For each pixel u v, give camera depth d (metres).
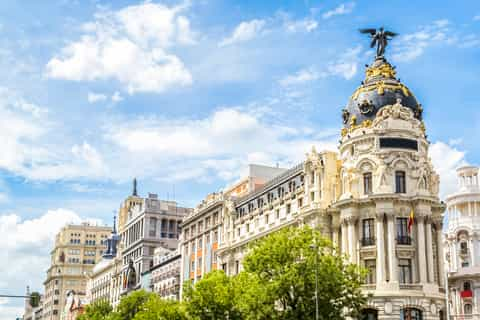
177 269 151.62
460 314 119.56
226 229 124.94
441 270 92.12
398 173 92.56
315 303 74.75
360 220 91.69
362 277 78.50
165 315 94.88
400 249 89.00
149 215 191.25
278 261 76.94
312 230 81.38
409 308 86.44
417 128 94.81
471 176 150.00
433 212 93.56
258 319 75.56
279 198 107.75
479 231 143.62
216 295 84.50
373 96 96.50
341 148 97.00
